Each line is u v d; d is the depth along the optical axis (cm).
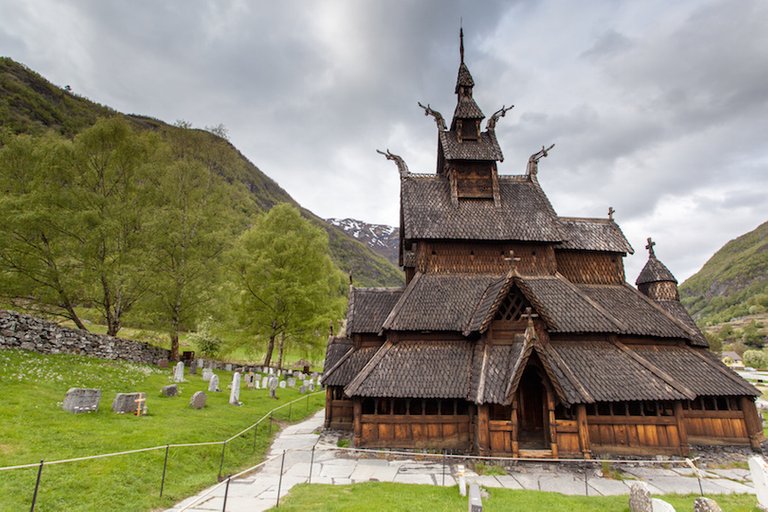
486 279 2334
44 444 1285
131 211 3166
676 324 2225
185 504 1161
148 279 3111
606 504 1241
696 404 2048
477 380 1767
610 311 2270
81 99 19062
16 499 972
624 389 1783
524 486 1471
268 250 4112
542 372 1747
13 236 2611
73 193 2872
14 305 2806
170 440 1535
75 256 2844
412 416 1880
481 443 1698
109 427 1564
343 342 2506
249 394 2966
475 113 2708
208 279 3419
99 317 4019
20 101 13925
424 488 1373
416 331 2036
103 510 1027
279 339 4769
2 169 2752
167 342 3762
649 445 1791
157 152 3441
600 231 2683
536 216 2533
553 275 2395
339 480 1490
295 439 2112
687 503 1292
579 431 1702
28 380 1877
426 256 2392
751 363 9925
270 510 1110
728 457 1889
